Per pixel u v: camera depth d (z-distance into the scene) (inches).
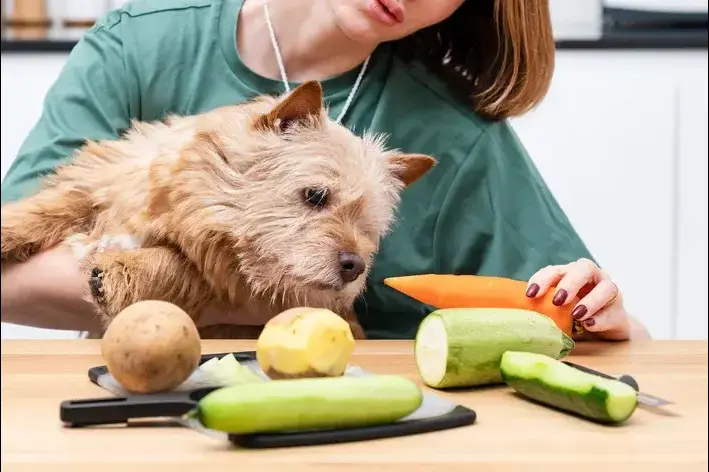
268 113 61.6
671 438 38.1
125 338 40.6
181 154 60.5
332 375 42.5
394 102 76.4
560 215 77.9
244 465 33.8
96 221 65.2
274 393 35.6
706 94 104.0
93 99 73.5
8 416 39.4
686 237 106.3
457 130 76.7
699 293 107.1
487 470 33.9
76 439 36.5
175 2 77.6
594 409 39.4
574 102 104.1
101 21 78.0
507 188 76.5
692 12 108.1
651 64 104.0
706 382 48.4
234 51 74.9
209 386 42.4
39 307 64.7
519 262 74.7
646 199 105.5
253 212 59.5
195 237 59.2
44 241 65.9
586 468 34.4
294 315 43.3
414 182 74.0
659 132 104.3
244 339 63.4
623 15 108.9
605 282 60.4
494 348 45.4
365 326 76.9
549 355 47.3
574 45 103.6
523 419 40.6
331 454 35.1
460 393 45.6
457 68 82.3
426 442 36.9
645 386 47.3
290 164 60.6
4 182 70.9
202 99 74.9
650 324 107.5
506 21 75.5
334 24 72.3
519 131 104.5
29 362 49.8
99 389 43.9
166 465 33.8
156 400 38.7
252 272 60.6
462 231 75.7
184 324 41.6
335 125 65.8
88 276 60.6
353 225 61.8
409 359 53.8
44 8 109.8
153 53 74.9
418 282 58.7
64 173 68.1
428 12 69.1
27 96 103.7
